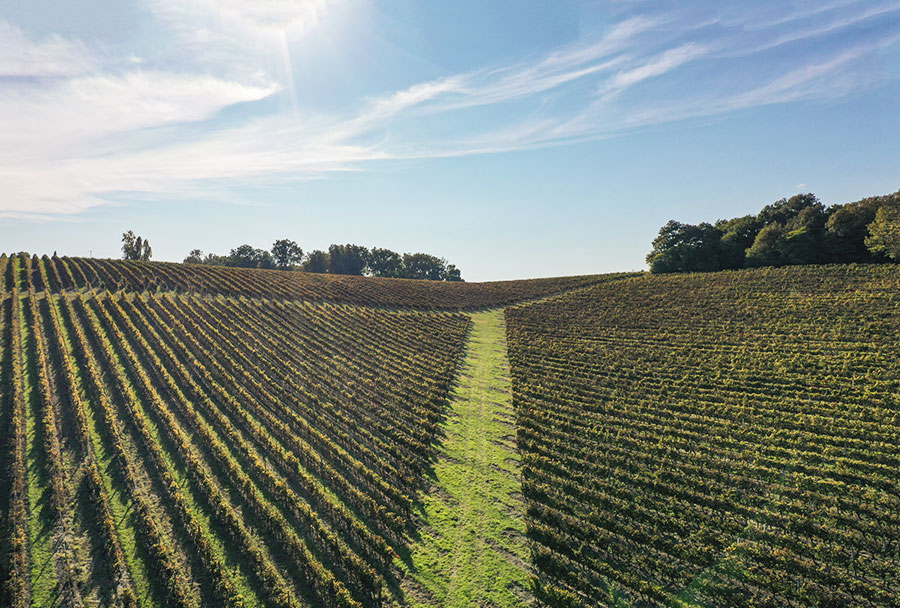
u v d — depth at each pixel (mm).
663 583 22406
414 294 92625
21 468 28688
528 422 37875
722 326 58000
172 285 78312
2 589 20578
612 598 21438
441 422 39438
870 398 37062
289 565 23219
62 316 56750
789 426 35156
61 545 23438
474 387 47531
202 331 57500
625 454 32781
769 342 50938
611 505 27500
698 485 28875
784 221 91562
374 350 58094
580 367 51000
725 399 40125
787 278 70500
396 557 23922
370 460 32906
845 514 26094
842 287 62312
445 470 32125
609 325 65250
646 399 41625
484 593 21656
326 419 38781
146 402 38188
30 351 45969
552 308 78000
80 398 37719
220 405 39562
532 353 56781
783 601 20781
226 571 22516
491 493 29500
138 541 23969
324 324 67250
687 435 35062
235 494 28234
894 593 19984
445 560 23797
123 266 86812
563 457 32688
